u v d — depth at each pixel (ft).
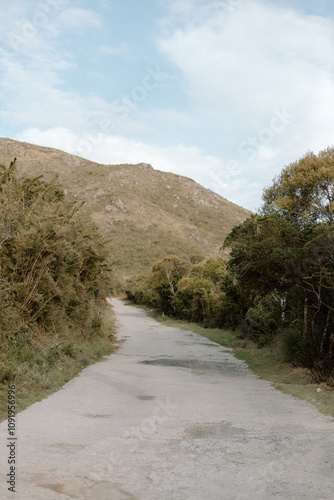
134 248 427.74
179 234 496.23
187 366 57.06
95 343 73.97
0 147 452.35
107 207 517.96
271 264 50.44
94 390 36.55
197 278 161.48
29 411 27.07
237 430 22.39
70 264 59.26
